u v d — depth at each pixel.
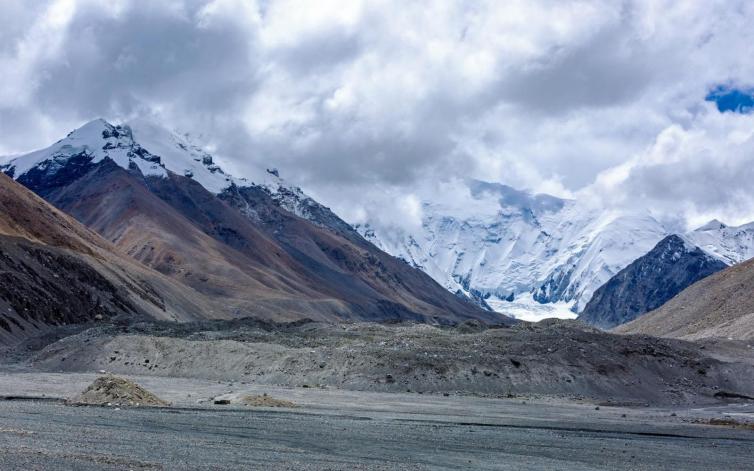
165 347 125.19
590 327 161.50
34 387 96.31
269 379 114.12
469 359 116.38
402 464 52.62
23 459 43.16
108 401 80.88
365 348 120.44
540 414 92.62
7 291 180.50
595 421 88.00
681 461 61.69
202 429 64.56
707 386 121.75
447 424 78.69
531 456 60.44
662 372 122.81
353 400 97.50
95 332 140.50
